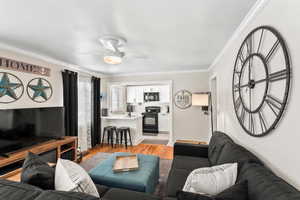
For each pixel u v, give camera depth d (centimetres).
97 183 188
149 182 190
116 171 199
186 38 226
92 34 210
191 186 119
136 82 511
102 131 505
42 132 279
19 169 224
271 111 128
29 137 258
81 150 411
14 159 221
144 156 253
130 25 187
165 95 726
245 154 147
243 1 143
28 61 282
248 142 174
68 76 362
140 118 530
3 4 142
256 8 148
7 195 88
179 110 473
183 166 214
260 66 145
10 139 231
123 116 510
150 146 466
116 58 254
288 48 110
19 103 266
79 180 113
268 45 132
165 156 378
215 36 220
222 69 286
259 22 149
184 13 162
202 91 454
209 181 118
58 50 274
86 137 431
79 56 309
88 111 446
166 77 484
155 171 224
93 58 324
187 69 448
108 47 245
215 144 226
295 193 84
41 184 112
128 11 157
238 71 197
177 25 188
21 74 270
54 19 171
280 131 119
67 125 353
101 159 357
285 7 113
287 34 111
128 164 216
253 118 159
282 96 115
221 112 294
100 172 199
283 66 114
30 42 237
